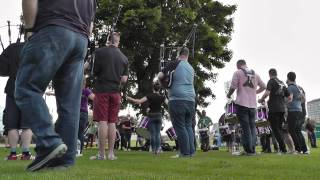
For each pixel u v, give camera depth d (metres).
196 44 22.88
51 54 3.36
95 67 6.51
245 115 8.37
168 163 5.49
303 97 11.09
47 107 3.38
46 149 3.31
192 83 7.63
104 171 3.73
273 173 4.23
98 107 6.51
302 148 9.66
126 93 22.36
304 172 4.37
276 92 9.30
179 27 23.11
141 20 21.34
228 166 5.07
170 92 7.55
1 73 6.14
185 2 23.78
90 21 3.79
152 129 10.09
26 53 3.40
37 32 3.41
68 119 3.64
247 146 8.32
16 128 6.23
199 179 3.40
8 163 4.85
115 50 6.68
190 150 7.60
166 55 14.77
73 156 3.69
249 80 8.41
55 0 3.44
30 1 3.30
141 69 23.53
